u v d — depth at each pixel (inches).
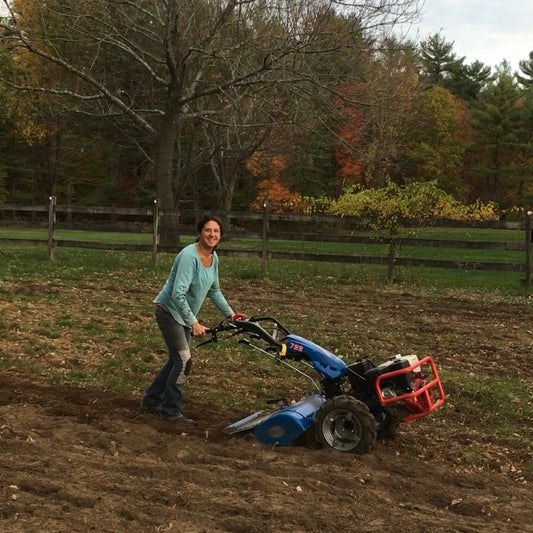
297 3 864.9
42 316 454.9
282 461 226.5
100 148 1758.1
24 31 962.1
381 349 410.0
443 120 2150.6
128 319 460.1
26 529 168.4
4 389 304.5
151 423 266.5
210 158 1282.0
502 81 2330.2
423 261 645.9
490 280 684.1
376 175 1737.2
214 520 178.5
